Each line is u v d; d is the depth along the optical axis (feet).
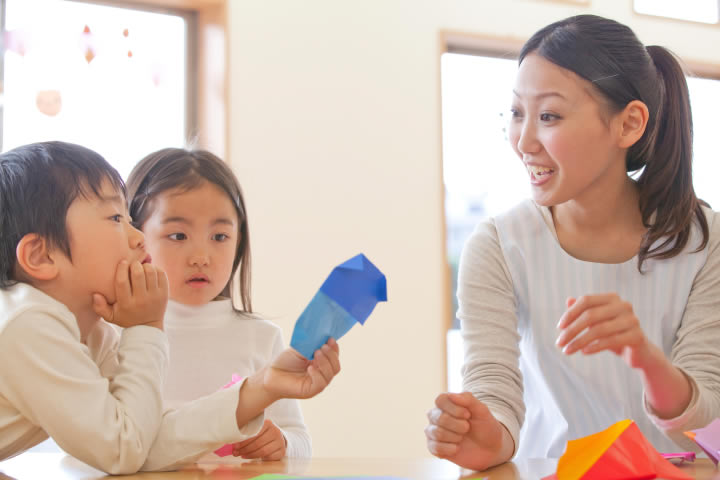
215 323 4.64
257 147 9.38
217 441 2.81
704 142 11.88
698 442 2.75
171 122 9.39
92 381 2.71
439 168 10.31
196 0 9.20
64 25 8.77
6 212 2.94
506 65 11.08
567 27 3.57
